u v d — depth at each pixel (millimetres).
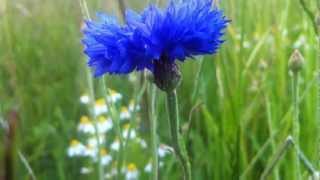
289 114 179
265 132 198
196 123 215
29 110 279
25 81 308
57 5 362
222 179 190
